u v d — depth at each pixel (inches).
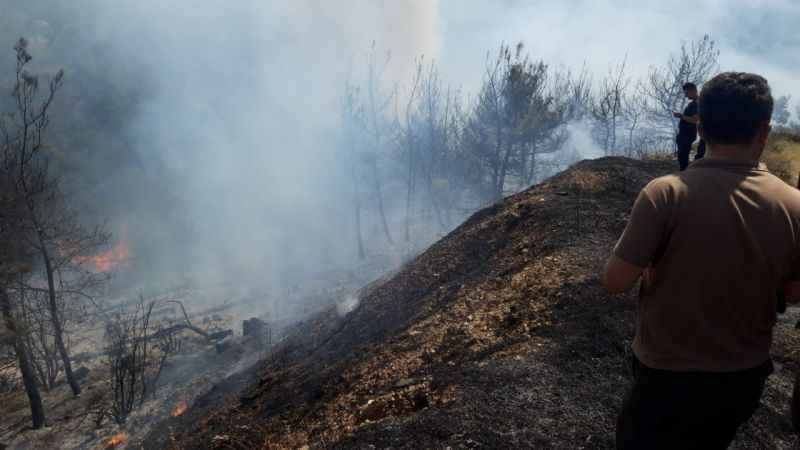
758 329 60.2
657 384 63.4
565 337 177.6
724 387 60.3
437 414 137.9
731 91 58.1
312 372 335.3
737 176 58.9
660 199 60.0
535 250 305.0
